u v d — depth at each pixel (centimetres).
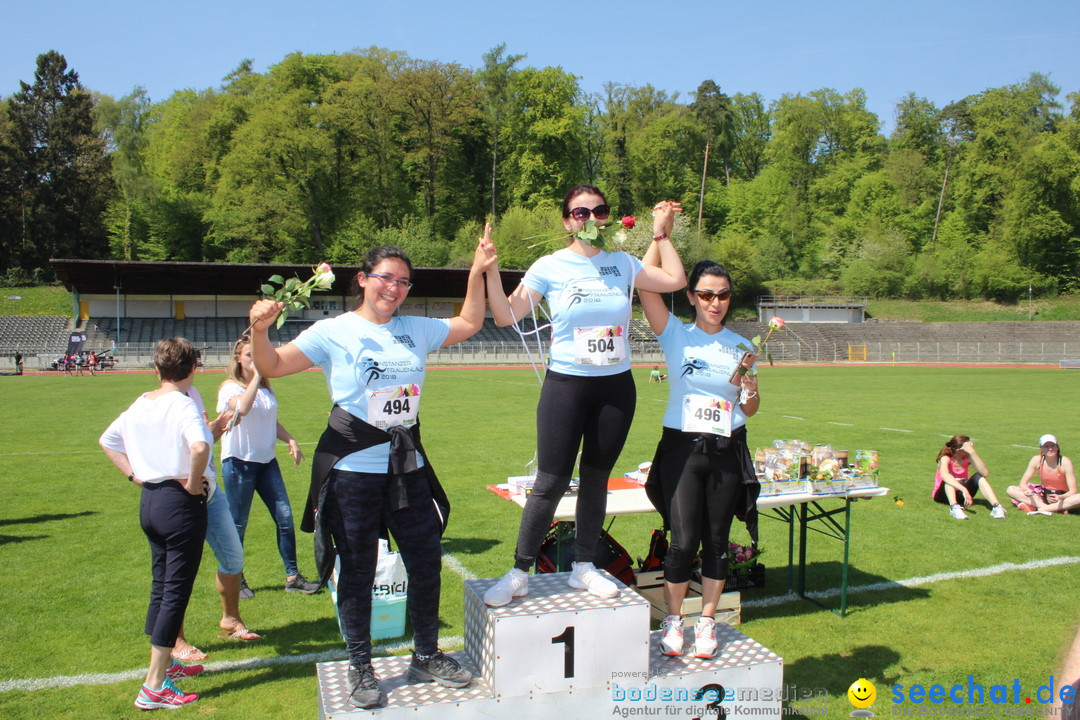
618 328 383
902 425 1738
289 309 351
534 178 7669
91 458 1303
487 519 891
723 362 416
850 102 9350
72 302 5744
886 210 8369
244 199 6744
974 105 8369
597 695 365
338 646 531
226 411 550
